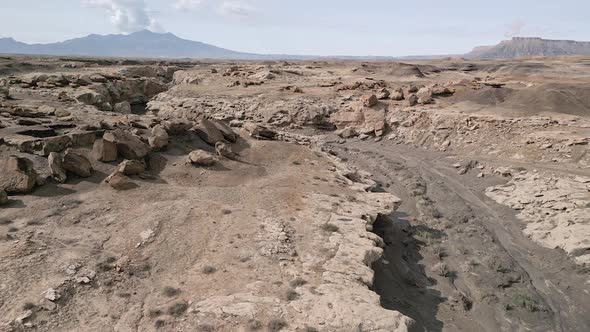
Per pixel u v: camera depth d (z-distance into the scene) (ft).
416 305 61.36
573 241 76.64
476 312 61.57
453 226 89.04
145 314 45.50
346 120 169.17
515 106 156.66
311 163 104.27
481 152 131.64
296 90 200.54
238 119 172.65
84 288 48.32
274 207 74.74
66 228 60.95
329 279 53.21
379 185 113.60
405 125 158.92
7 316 42.27
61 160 76.02
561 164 112.27
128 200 71.72
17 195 67.92
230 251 58.75
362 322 45.11
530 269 73.10
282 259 57.52
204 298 48.26
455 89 180.65
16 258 51.67
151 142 90.89
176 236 61.62
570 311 62.39
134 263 54.29
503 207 97.35
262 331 43.01
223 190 81.00
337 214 74.13
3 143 79.92
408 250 78.23
